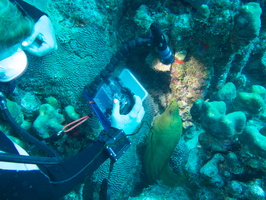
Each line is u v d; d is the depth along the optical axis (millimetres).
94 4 1787
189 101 2203
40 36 1443
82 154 1105
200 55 1865
